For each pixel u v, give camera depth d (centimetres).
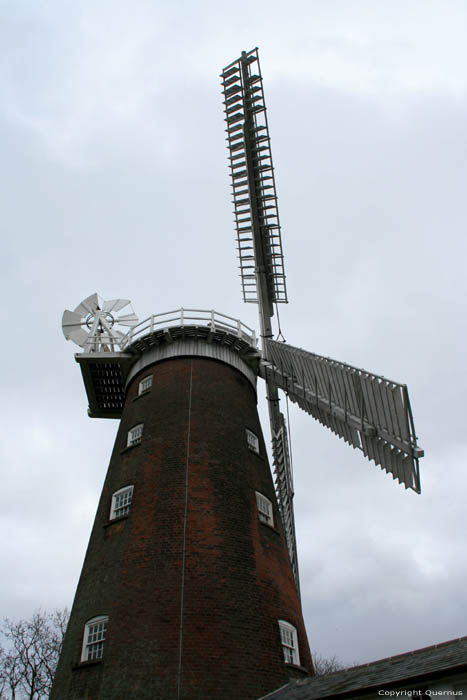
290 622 1747
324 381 2041
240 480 2000
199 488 1892
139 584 1653
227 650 1537
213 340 2438
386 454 1656
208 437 2067
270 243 2798
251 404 2391
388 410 1606
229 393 2288
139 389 2352
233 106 2750
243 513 1900
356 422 1805
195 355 2366
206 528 1784
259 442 2261
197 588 1636
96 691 1470
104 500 2012
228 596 1652
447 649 1221
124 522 1844
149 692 1431
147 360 2420
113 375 2667
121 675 1475
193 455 1992
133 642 1530
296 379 2302
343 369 1880
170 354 2373
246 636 1593
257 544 1852
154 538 1756
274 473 2781
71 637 1664
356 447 1850
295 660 1686
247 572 1744
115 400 2834
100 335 2658
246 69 2759
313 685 1377
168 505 1839
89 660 1545
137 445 2086
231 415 2205
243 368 2478
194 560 1698
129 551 1745
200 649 1516
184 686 1439
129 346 2469
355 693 1140
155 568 1681
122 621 1582
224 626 1581
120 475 2034
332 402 1989
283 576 1862
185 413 2133
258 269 2789
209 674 1475
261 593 1723
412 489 1509
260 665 1556
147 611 1588
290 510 2739
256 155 2719
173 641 1522
